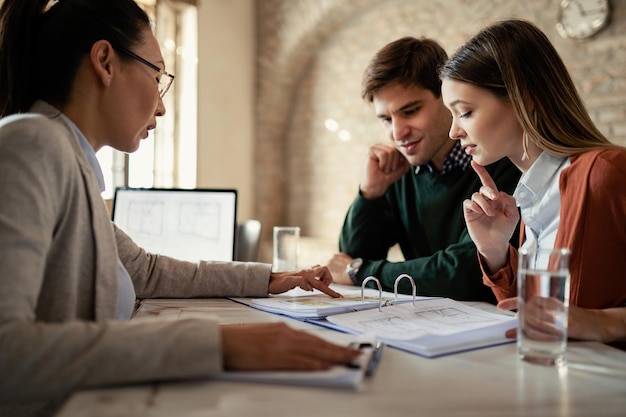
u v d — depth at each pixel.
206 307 1.19
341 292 1.38
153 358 0.61
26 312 0.64
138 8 0.96
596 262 0.98
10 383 0.59
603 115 3.50
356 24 4.67
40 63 0.89
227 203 1.97
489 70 1.09
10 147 0.70
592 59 3.53
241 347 0.65
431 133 1.69
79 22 0.89
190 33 4.30
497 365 0.73
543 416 0.54
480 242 1.26
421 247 1.85
